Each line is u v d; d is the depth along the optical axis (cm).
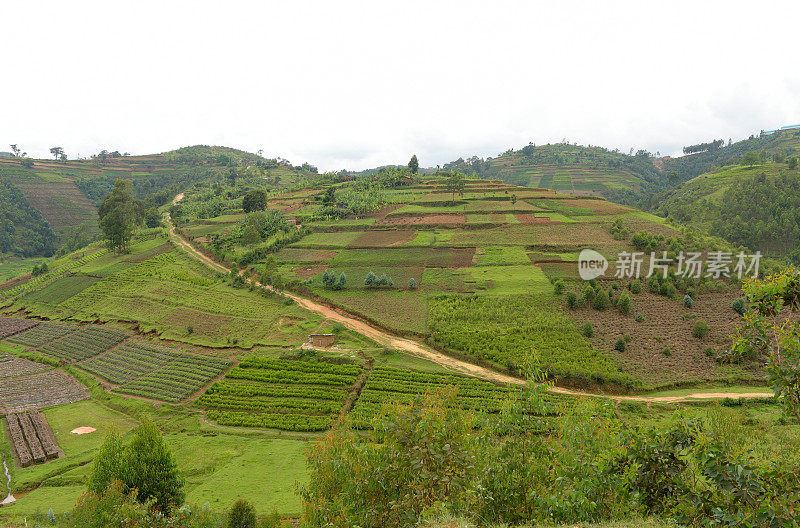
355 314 8188
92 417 6119
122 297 10000
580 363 6025
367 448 1479
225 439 5291
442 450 1354
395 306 8244
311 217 13488
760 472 1091
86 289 10738
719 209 14175
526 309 7481
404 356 6831
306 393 6097
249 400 6081
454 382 6028
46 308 10394
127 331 8725
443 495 1337
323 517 1526
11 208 19525
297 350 7206
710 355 6044
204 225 14550
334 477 1579
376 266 9919
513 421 1532
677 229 10294
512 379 6091
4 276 14750
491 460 1478
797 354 1050
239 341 7769
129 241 13238
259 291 9344
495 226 11662
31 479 4697
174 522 2056
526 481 1430
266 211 14012
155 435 3303
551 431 1580
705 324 6419
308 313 8375
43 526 3759
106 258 12556
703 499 1152
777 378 1076
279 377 6538
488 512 1398
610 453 1359
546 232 10825
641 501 1283
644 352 6222
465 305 7844
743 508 1073
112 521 2062
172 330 8425
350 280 9362
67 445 5419
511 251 9900
